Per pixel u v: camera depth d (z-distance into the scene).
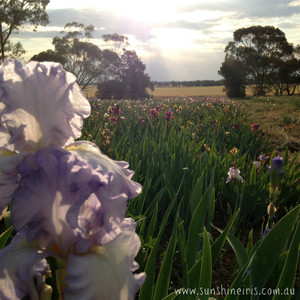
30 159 1.36
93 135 7.05
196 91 100.31
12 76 1.44
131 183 1.48
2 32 46.12
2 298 1.26
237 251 2.82
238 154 7.26
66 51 69.12
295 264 2.11
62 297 1.40
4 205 1.37
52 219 1.36
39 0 46.53
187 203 4.66
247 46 78.12
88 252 1.38
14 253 1.38
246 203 5.04
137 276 1.39
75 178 1.31
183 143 6.70
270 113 24.03
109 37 74.38
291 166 5.95
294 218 2.33
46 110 1.46
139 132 8.76
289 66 74.12
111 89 72.56
